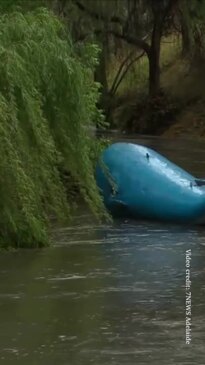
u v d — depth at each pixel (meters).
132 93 60.16
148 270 12.91
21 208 14.52
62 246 15.02
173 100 54.81
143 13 53.66
